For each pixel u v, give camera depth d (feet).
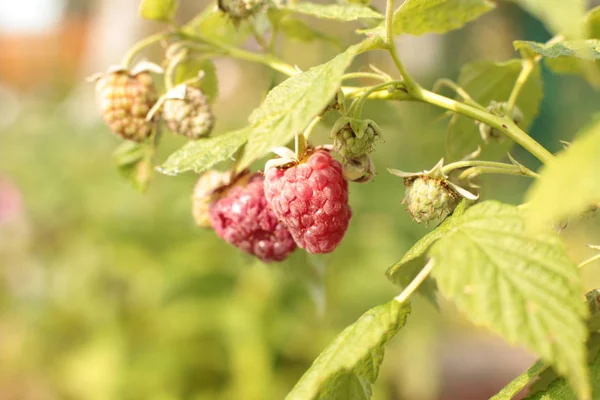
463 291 3.76
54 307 17.76
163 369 14.48
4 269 19.72
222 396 14.35
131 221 16.56
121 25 27.25
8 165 19.97
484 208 4.13
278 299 14.85
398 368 15.81
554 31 3.20
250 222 5.99
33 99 26.45
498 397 4.49
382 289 14.89
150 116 6.41
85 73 29.86
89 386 15.19
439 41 27.30
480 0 5.90
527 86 6.77
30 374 18.17
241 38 7.53
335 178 5.04
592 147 2.77
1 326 19.75
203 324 14.56
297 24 7.39
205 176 6.65
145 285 15.64
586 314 3.59
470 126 6.69
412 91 4.94
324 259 7.91
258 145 3.84
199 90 6.40
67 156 19.54
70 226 18.60
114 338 15.71
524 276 3.74
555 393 4.37
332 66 4.01
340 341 4.33
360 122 4.87
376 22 5.97
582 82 20.90
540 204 2.79
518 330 3.58
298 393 4.14
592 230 17.87
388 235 15.70
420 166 15.70
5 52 42.91
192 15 30.50
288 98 3.95
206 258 15.35
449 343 20.39
